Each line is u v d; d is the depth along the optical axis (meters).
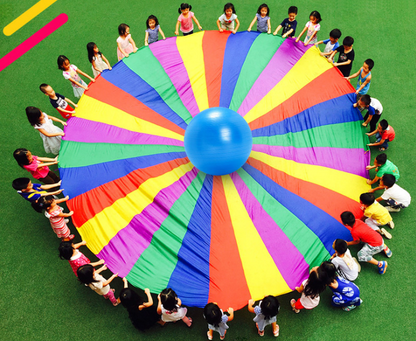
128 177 5.56
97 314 5.22
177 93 6.55
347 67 6.93
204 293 4.70
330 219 5.21
